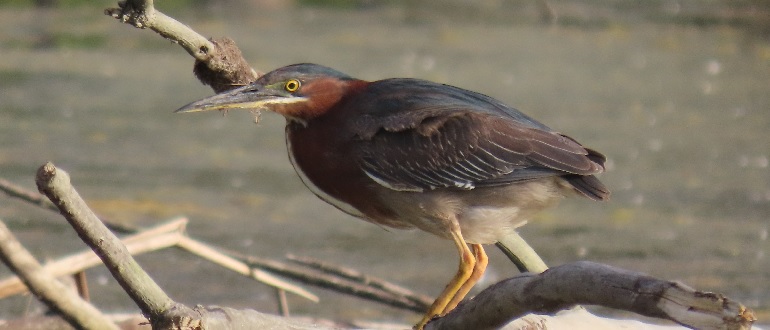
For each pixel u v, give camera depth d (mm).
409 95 7660
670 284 4824
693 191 15172
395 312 10773
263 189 14984
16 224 13023
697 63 23672
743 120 19141
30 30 25672
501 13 29469
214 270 11875
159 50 24500
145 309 5156
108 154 16172
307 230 13352
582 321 7203
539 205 7633
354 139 7555
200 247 8164
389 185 7492
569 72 22516
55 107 18922
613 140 17484
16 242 4762
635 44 25547
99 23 27031
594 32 26969
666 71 22844
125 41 25172
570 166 7402
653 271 11789
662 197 14914
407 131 7496
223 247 12344
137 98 19891
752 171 16125
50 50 23766
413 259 12391
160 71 22250
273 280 8656
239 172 15734
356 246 12836
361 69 21781
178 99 19922
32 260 4785
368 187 7598
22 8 28422
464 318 5848
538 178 7504
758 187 15406
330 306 10867
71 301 4879
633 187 15359
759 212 14328
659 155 16812
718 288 11242
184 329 5047
